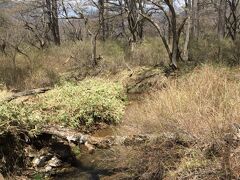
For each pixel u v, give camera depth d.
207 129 5.17
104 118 9.02
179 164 5.13
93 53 15.52
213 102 6.36
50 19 23.38
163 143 5.38
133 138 5.78
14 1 23.36
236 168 4.52
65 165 6.70
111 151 6.32
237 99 6.13
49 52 17.91
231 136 4.93
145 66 13.52
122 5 21.98
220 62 10.54
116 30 30.38
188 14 13.42
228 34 22.14
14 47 15.85
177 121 5.71
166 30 23.81
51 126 7.64
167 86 8.47
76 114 8.90
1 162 6.33
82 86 11.08
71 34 29.17
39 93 10.92
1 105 7.39
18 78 13.48
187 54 12.91
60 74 14.76
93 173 6.16
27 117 6.99
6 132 6.53
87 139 7.18
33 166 6.66
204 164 4.83
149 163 5.30
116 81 12.98
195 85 7.44
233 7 21.92
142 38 19.66
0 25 19.44
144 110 6.89
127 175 5.60
